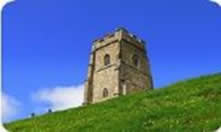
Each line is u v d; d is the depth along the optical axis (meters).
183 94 38.09
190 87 40.75
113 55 104.62
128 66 104.56
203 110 30.73
